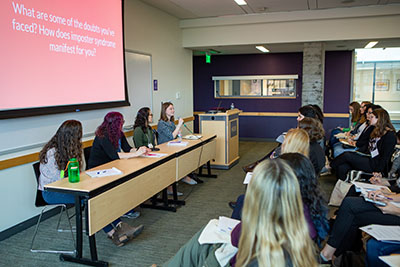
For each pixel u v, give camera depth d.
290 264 1.09
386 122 3.95
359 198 2.55
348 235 2.47
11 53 3.08
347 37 6.16
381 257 1.62
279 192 1.11
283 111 9.20
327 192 4.53
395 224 2.35
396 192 2.76
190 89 7.68
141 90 5.64
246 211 1.17
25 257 2.85
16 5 3.11
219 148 5.89
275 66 9.06
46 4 3.44
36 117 3.54
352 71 8.53
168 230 3.39
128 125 5.30
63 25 3.66
